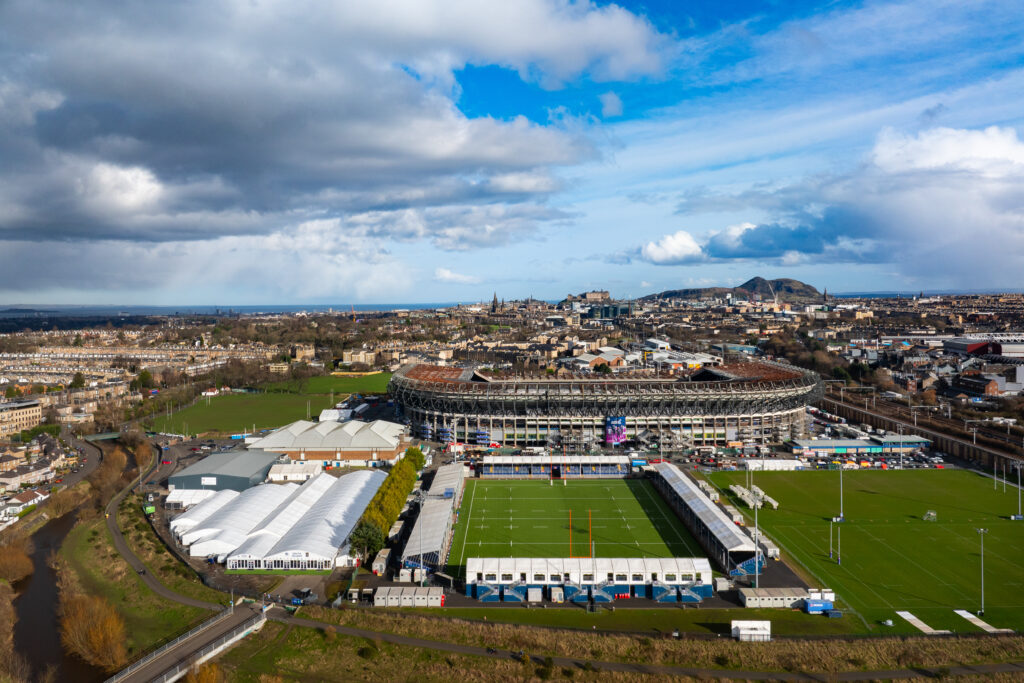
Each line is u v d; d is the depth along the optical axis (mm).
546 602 162625
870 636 143500
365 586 171375
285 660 139000
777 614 154500
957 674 130375
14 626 160250
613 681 130750
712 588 164375
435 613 156875
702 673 132375
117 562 190250
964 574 174625
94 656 143250
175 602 165250
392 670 135750
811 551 191500
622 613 156250
